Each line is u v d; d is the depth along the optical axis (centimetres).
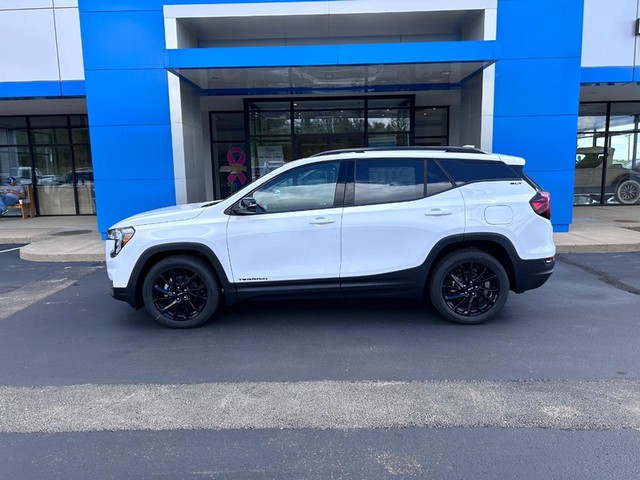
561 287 693
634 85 1249
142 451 313
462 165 536
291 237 518
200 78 1103
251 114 1423
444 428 333
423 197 526
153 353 475
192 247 517
